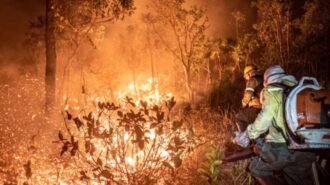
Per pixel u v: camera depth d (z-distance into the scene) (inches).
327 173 186.2
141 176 220.1
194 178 233.9
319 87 176.7
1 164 241.3
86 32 423.5
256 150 191.3
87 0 398.3
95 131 212.1
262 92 187.6
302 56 714.8
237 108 470.3
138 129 208.2
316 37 729.0
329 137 172.6
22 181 232.4
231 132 301.4
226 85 626.8
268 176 190.9
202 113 370.0
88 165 240.5
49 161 249.6
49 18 352.8
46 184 231.9
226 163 258.7
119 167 220.8
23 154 251.1
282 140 183.0
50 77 346.9
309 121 173.0
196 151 251.8
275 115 182.9
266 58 714.8
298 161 182.2
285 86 183.5
